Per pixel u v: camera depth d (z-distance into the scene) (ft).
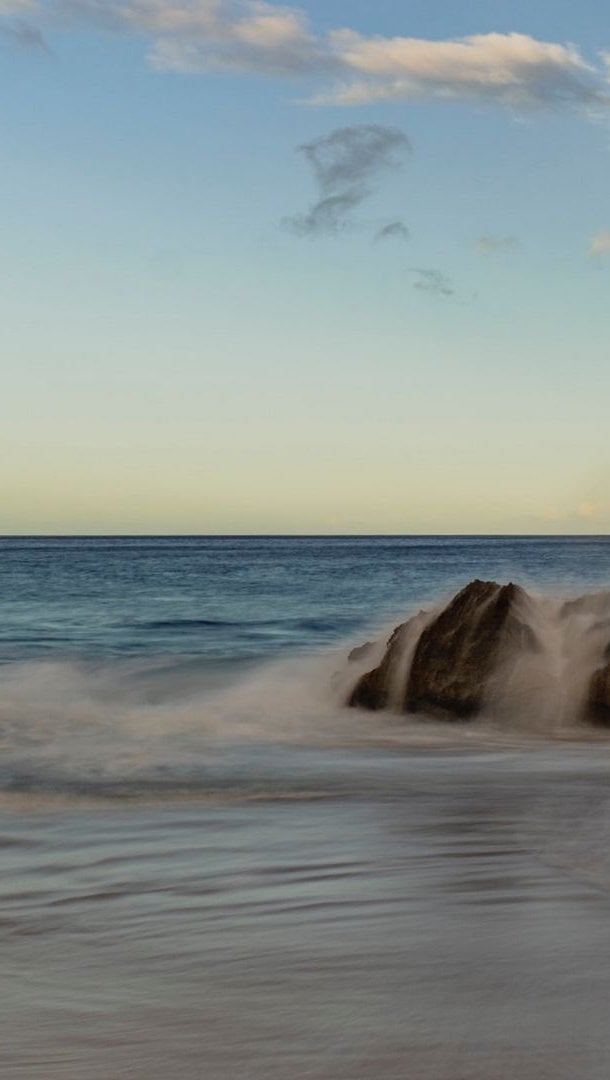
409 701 40.73
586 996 11.61
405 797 25.59
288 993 11.94
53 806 24.77
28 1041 10.73
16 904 16.26
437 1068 9.78
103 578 243.40
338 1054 10.15
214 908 15.84
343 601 159.22
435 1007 11.35
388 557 455.22
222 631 105.60
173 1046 10.48
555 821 21.95
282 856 19.34
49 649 83.10
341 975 12.51
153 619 122.72
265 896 16.48
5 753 32.53
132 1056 10.25
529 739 36.06
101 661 65.67
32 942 14.33
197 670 60.90
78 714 41.06
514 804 24.23
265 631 105.40
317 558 442.50
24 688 51.49
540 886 16.70
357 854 19.40
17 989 12.41
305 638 96.53
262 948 13.74
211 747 34.06
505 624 40.73
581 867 17.89
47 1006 11.79
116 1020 11.29
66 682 54.54
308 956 13.33
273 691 46.03
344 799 25.46
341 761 31.50
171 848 20.15
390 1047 10.29
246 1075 9.73
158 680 55.98
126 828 22.16
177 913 15.62
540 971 12.48
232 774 29.19
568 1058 9.98
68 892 16.93
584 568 265.13
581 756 32.32
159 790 26.78
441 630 41.63
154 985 12.42
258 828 22.03
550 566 294.66
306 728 38.01
